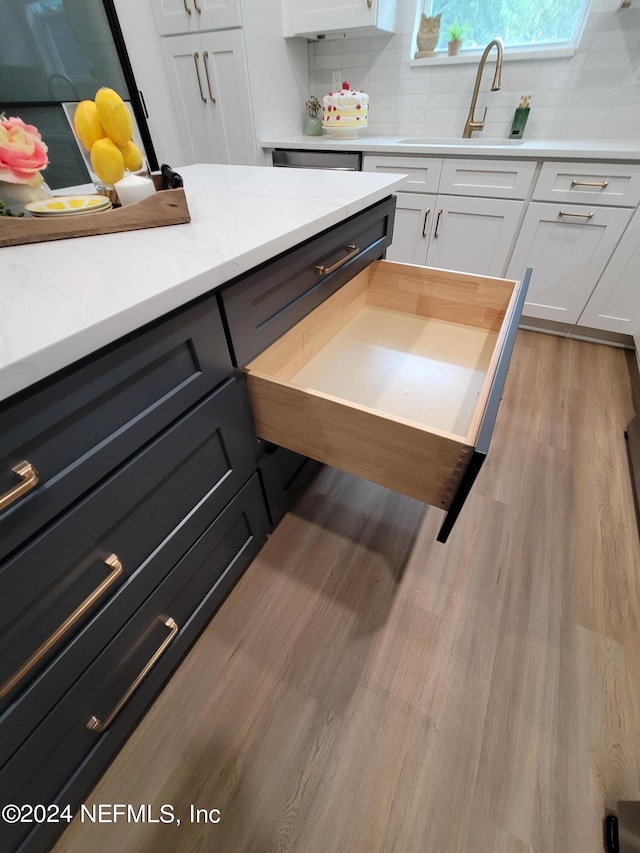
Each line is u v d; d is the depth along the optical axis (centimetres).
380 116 238
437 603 103
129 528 60
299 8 199
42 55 176
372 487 135
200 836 71
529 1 184
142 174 80
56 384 42
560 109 196
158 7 195
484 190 182
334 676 90
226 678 90
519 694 87
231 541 93
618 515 122
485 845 69
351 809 73
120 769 78
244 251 61
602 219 167
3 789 52
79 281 52
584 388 174
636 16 166
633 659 92
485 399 65
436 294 114
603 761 78
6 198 67
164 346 55
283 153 216
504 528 120
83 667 60
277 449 99
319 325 102
